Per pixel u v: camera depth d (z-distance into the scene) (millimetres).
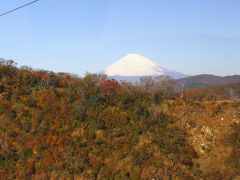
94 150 35438
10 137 36719
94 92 43750
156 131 38562
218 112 42344
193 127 40250
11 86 44438
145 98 45000
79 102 41594
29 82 46438
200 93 58500
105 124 38906
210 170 34625
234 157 35656
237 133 38250
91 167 33594
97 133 37344
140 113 41156
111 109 40844
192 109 42719
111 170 33250
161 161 34281
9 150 35438
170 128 39406
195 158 36344
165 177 32562
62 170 33344
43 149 35500
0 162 34250
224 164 35406
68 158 34375
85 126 38250
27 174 33375
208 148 37625
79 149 35281
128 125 38781
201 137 38969
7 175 33250
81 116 39312
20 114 39469
